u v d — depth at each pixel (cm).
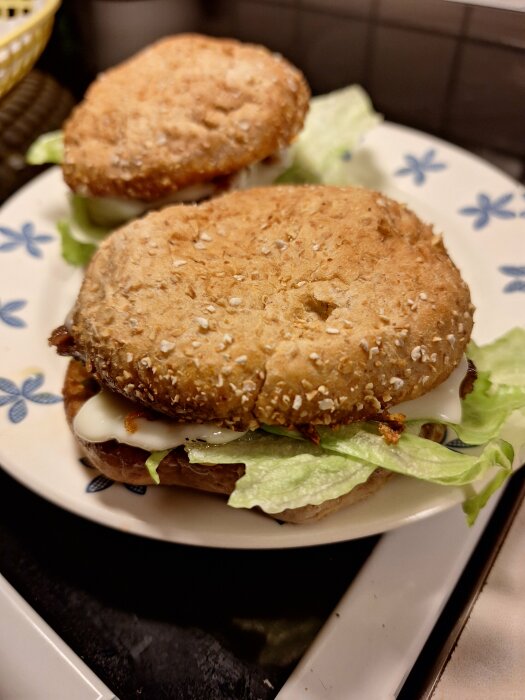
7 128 31
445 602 16
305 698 14
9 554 17
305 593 16
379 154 29
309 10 36
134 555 17
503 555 17
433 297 17
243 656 15
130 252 18
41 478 17
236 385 16
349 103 29
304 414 16
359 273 17
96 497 17
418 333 16
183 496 17
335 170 28
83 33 35
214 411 16
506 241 25
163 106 24
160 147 23
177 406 16
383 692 14
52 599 16
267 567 17
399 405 17
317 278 17
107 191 24
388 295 17
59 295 24
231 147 24
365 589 16
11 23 26
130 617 16
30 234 26
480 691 14
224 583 17
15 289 24
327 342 16
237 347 16
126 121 24
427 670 15
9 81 24
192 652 15
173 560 17
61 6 35
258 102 24
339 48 33
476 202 27
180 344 16
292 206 19
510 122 31
